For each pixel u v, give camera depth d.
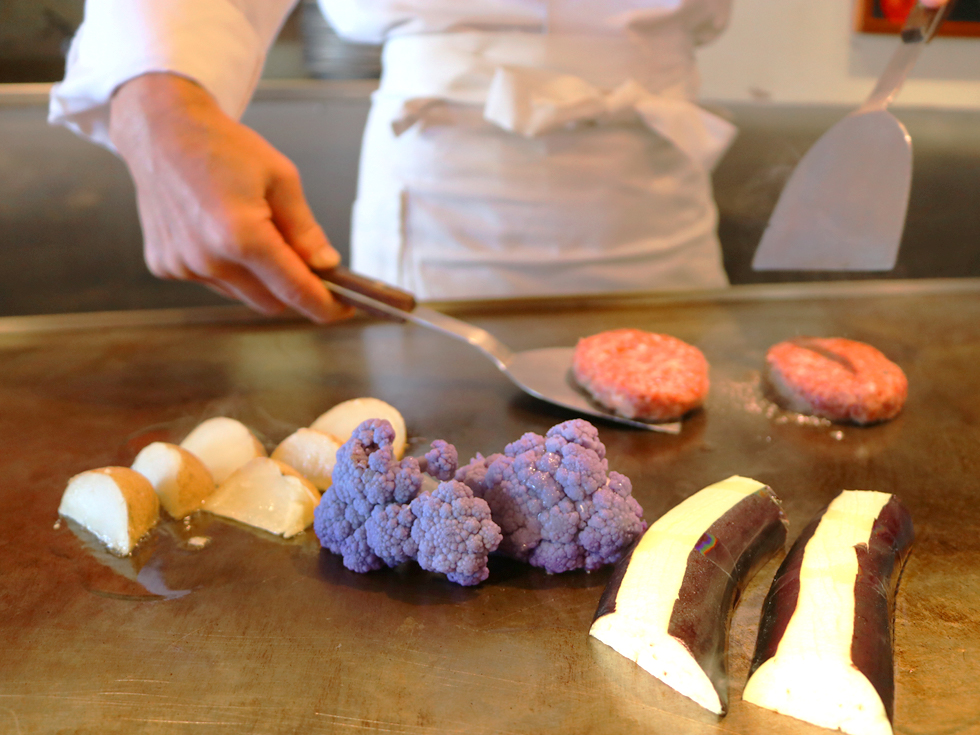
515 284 2.08
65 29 2.64
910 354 1.63
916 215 2.83
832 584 0.89
